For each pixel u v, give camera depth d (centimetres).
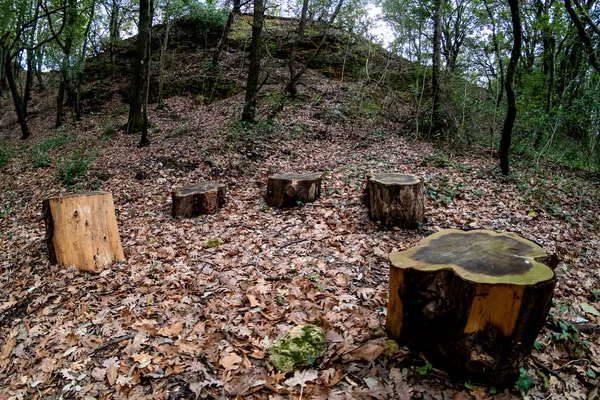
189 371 244
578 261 407
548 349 248
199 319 302
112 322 305
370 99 1276
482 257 224
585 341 255
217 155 870
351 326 275
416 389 213
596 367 232
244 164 835
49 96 2064
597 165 830
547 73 1175
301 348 244
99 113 1568
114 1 1577
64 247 401
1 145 1310
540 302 194
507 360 203
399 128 1162
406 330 238
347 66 1591
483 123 1009
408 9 1205
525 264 210
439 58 1067
